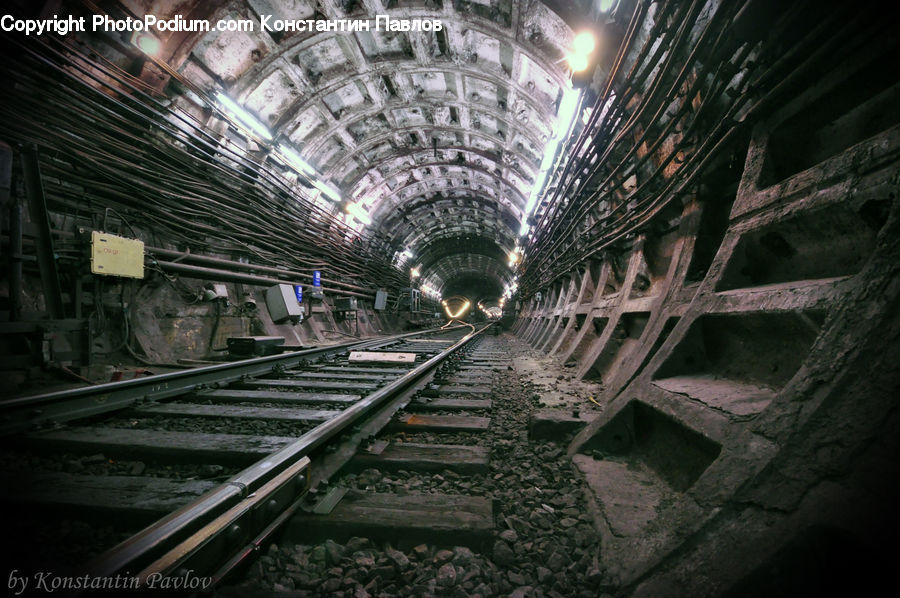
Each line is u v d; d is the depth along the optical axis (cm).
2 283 464
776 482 121
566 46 755
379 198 1827
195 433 281
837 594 94
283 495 179
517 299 2700
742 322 233
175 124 752
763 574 103
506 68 974
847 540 95
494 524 176
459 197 2155
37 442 260
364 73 1066
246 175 957
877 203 171
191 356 730
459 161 1619
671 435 228
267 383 464
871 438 106
